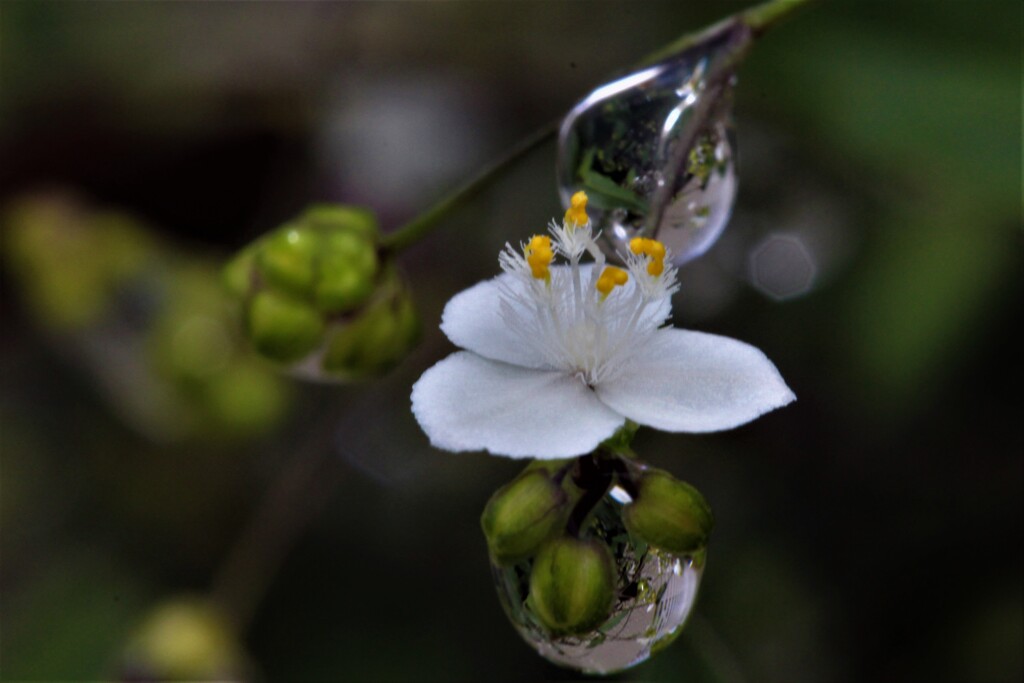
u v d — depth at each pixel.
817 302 0.10
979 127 0.09
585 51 0.11
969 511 0.10
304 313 0.08
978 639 0.10
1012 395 0.10
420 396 0.07
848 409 0.10
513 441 0.07
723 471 0.10
